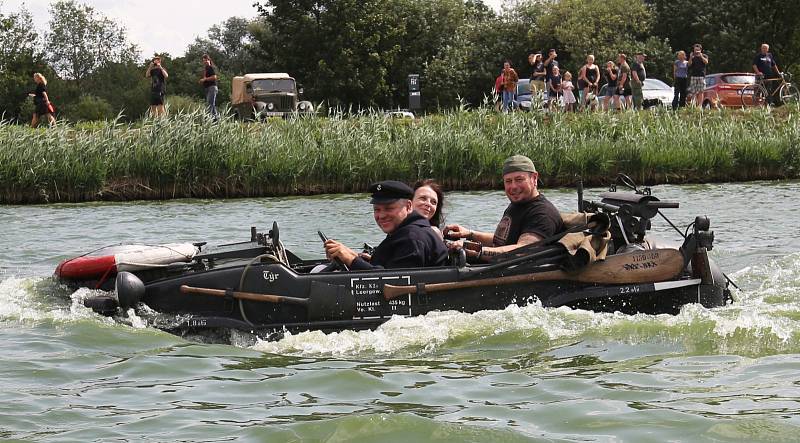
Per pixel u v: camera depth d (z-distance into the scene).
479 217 16.72
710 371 6.91
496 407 6.17
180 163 22.14
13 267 11.88
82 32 82.88
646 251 8.66
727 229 14.73
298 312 8.22
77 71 82.94
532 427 5.77
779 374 6.77
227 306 8.27
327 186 22.91
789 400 6.16
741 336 7.82
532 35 59.16
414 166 23.17
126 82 79.44
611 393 6.43
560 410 6.07
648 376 6.82
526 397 6.38
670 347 7.60
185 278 8.38
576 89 36.25
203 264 9.08
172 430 5.80
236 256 9.11
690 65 29.45
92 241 14.34
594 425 5.77
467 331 8.01
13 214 18.45
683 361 7.20
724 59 51.59
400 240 8.48
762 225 15.10
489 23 61.94
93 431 5.80
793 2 49.69
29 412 6.16
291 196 22.38
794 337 7.76
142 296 8.41
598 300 8.59
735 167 24.64
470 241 9.59
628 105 28.78
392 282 8.27
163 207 19.75
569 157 23.75
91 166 21.64
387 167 23.03
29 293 9.33
